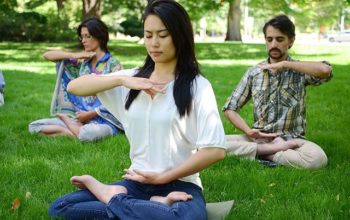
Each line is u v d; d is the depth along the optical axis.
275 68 4.55
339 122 6.88
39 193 3.92
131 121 3.16
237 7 30.12
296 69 4.50
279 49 4.70
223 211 3.47
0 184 4.11
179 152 3.12
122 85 3.08
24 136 5.79
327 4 46.56
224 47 23.33
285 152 4.74
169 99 3.07
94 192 3.10
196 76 3.08
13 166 4.55
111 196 3.04
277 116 4.96
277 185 4.15
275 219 3.43
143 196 3.19
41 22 28.06
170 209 2.85
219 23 60.09
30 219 3.38
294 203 3.74
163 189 3.15
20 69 13.43
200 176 4.35
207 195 3.96
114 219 2.94
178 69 3.12
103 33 5.71
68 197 3.15
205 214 3.02
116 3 28.25
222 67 14.79
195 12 24.48
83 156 5.02
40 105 8.01
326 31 56.66
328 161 4.90
